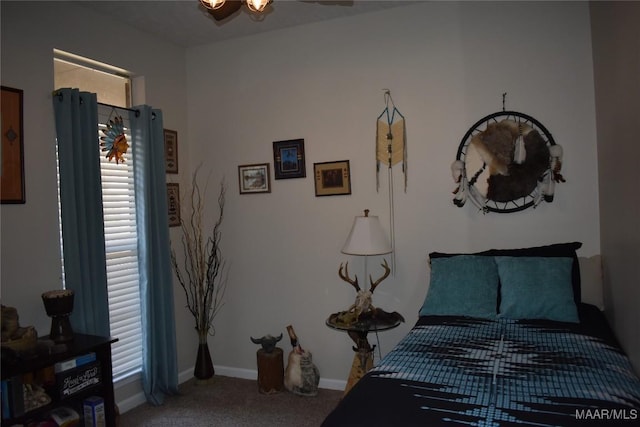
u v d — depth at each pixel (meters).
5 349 2.09
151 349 3.27
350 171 3.46
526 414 1.51
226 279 3.89
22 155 2.56
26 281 2.57
